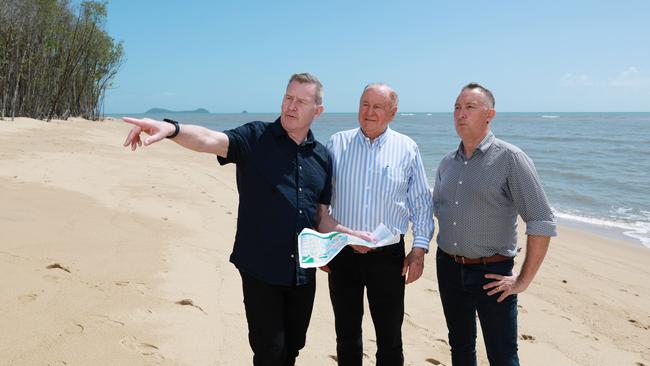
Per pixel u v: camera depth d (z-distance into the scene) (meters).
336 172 3.34
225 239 6.67
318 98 2.82
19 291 3.80
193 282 4.77
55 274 4.30
